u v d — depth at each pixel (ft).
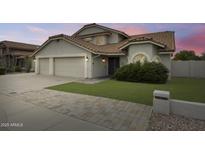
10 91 29.78
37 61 68.85
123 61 57.36
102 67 58.70
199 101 21.95
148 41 45.88
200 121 15.46
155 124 14.75
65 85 37.04
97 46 63.67
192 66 64.59
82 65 54.08
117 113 17.69
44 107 19.98
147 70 41.91
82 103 21.61
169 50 47.09
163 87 34.01
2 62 103.71
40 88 32.99
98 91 29.63
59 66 61.00
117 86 35.60
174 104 17.20
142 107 19.79
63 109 19.19
